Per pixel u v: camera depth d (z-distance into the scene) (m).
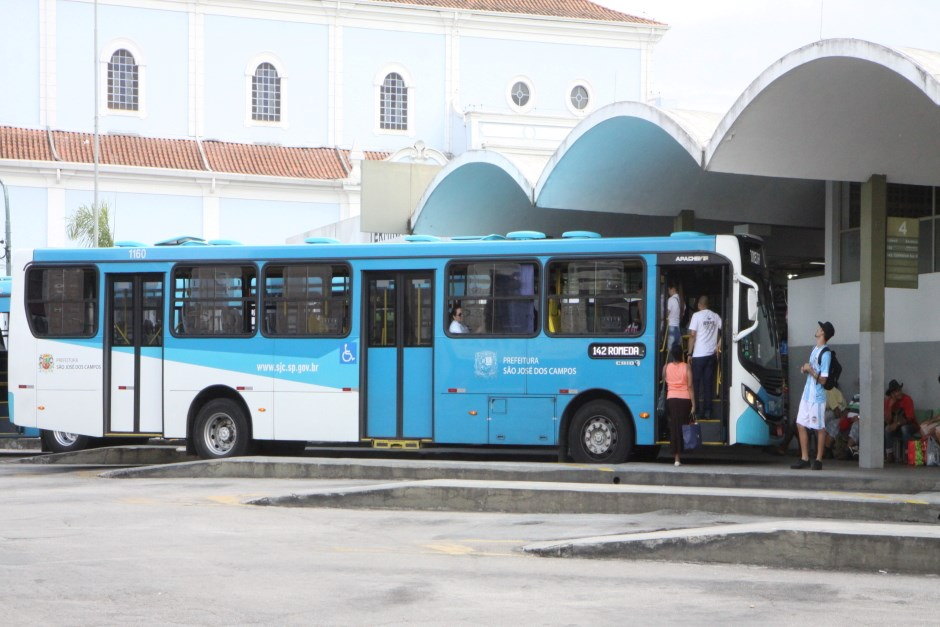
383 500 16.30
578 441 20.50
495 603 9.80
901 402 21.23
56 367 23.03
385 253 21.59
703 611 9.59
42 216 61.38
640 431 20.23
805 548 12.16
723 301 20.22
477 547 12.95
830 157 20.16
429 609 9.52
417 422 21.36
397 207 33.53
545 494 15.86
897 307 22.58
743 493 15.70
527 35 73.25
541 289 20.84
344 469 19.64
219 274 22.38
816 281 24.73
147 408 22.64
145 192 63.25
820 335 19.45
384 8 70.81
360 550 12.63
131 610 9.32
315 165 67.94
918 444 20.53
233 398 22.23
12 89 64.50
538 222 31.83
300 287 21.97
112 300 22.94
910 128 19.36
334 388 21.67
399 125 72.00
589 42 74.19
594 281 20.66
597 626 8.95
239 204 65.00
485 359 21.00
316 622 8.98
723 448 25.73
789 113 19.62
